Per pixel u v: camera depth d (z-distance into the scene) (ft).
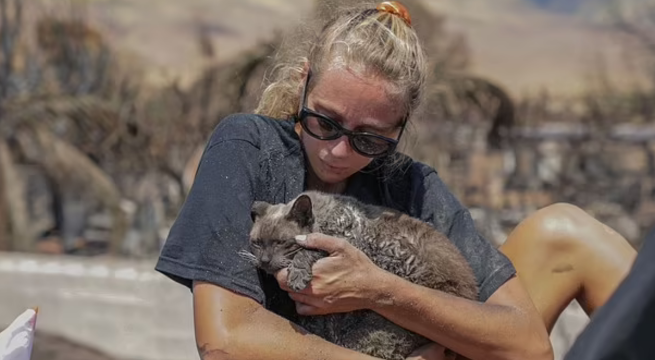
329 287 12.11
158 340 27.20
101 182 48.62
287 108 13.56
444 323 12.30
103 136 52.37
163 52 108.68
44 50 56.34
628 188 51.21
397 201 13.75
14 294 28.35
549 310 15.14
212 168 12.53
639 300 8.16
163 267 12.01
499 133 49.62
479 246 13.67
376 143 12.24
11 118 50.49
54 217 51.21
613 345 8.18
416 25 13.73
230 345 11.68
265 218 12.34
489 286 13.37
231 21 119.96
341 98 12.02
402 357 12.90
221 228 12.11
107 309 27.58
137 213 47.24
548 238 15.31
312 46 12.89
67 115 51.55
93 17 63.16
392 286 12.16
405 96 12.23
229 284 11.96
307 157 13.10
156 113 51.98
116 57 60.64
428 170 13.99
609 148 56.39
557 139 55.93
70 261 29.89
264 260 12.16
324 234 12.81
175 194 51.26
